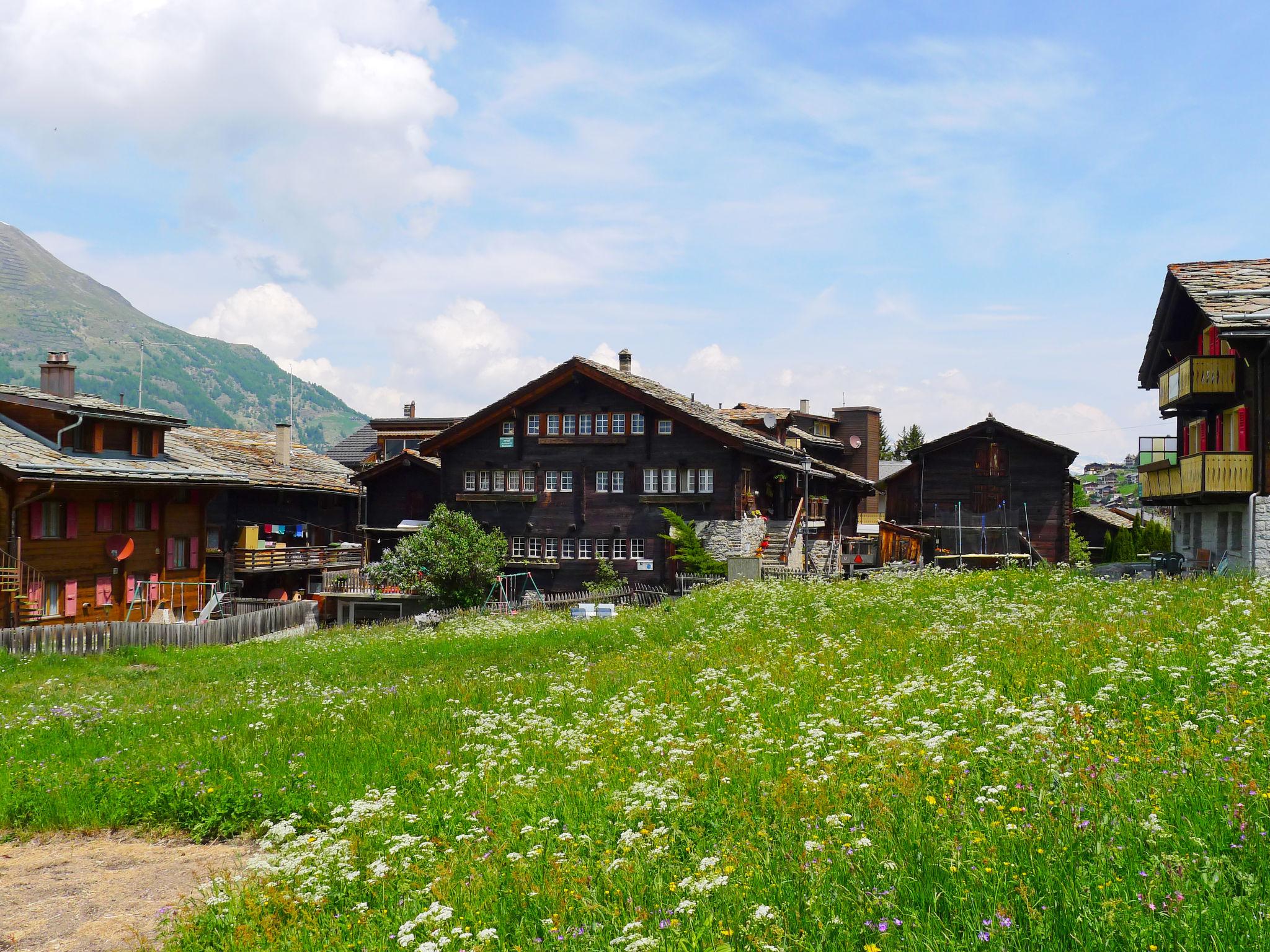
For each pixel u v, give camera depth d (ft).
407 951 17.67
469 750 34.09
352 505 179.01
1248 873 16.14
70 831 33.14
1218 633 37.04
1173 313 98.27
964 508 155.84
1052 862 17.03
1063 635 40.81
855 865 17.99
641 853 20.36
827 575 114.42
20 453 98.73
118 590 112.06
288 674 67.46
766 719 32.17
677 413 128.26
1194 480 84.07
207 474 122.21
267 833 30.19
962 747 24.22
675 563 128.88
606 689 43.55
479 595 121.19
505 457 140.87
